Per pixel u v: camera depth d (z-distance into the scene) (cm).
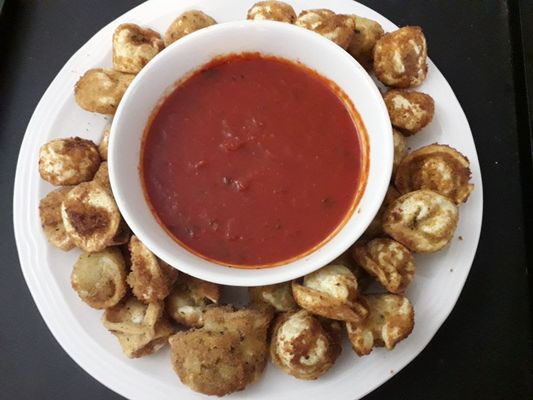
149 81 24
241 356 23
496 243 29
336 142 24
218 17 28
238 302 25
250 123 24
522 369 27
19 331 29
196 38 24
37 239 25
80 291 24
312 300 23
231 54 25
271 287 24
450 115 27
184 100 25
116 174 22
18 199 26
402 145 26
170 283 24
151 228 22
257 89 25
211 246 23
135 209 22
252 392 23
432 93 27
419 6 32
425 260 25
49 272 25
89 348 24
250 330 24
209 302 25
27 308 29
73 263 25
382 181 22
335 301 22
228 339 23
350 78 24
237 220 23
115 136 23
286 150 24
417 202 24
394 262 24
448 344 28
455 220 24
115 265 25
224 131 24
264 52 25
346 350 24
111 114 27
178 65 24
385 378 24
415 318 24
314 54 24
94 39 28
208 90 25
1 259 30
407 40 26
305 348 22
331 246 22
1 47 33
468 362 27
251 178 23
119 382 24
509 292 28
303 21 26
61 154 25
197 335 23
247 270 22
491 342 28
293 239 23
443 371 27
